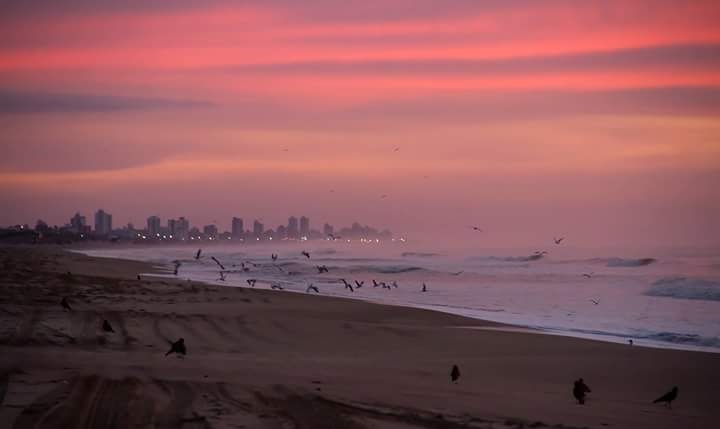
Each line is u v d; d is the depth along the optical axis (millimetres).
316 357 28172
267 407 15664
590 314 49875
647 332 40312
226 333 32938
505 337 36094
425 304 57188
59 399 15586
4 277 55500
